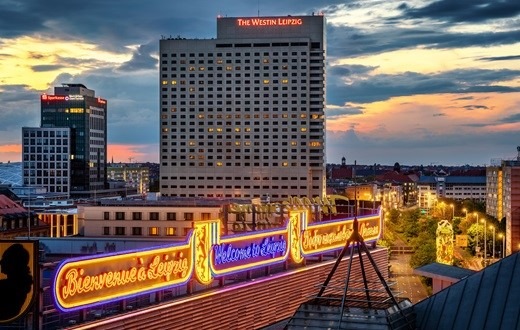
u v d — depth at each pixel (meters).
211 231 91.38
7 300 67.69
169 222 156.88
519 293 69.56
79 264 72.88
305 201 195.62
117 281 77.44
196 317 88.12
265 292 101.62
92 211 159.25
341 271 121.81
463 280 73.81
